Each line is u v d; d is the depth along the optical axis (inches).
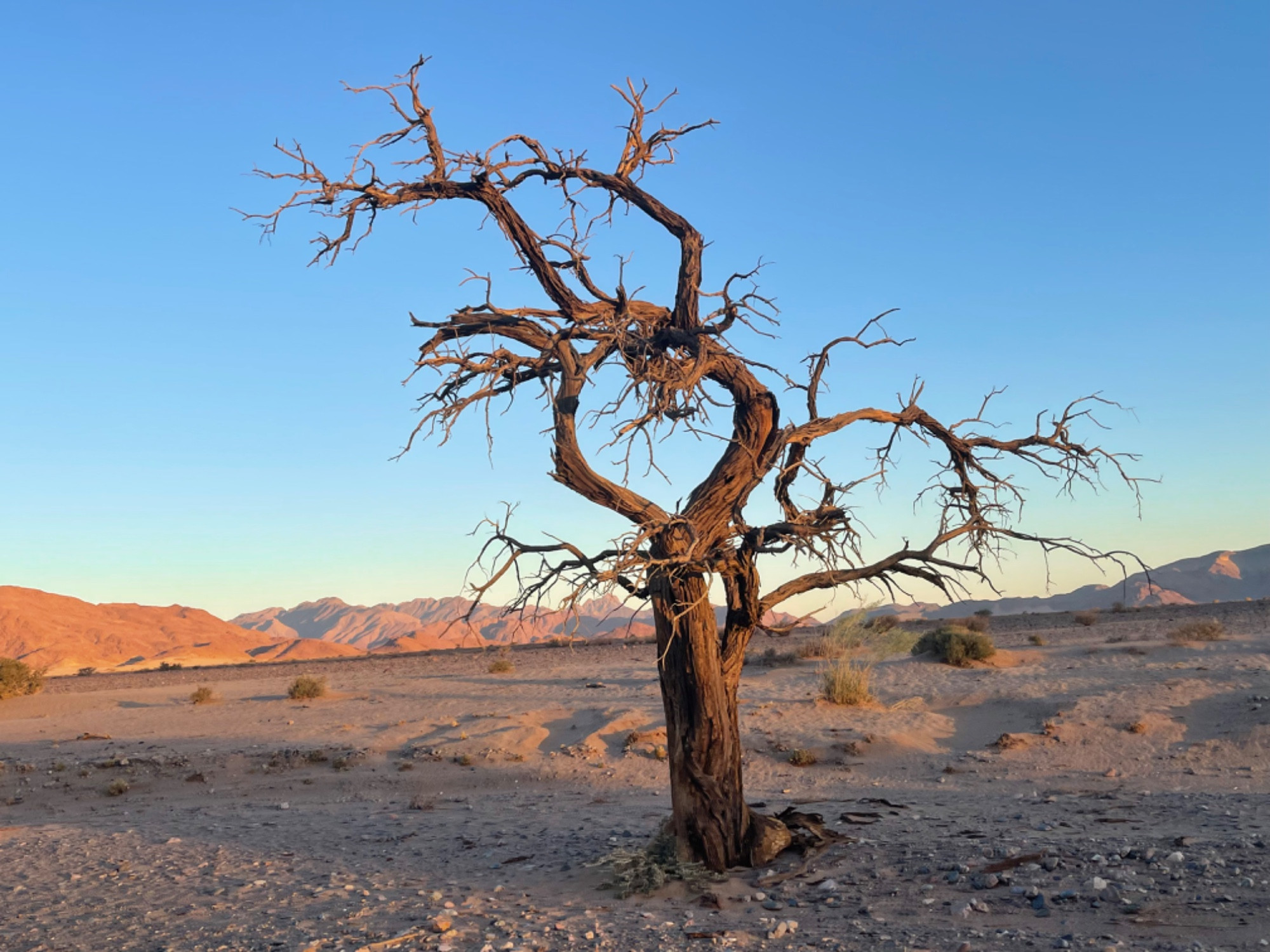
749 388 422.9
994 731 932.6
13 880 535.5
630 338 420.2
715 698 421.1
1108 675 1093.1
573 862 488.4
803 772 839.1
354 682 1717.5
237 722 1236.5
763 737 942.4
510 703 1235.2
